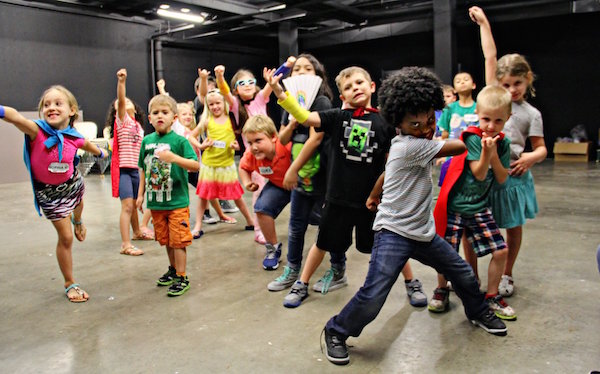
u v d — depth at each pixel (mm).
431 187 1810
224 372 1755
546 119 10211
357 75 2184
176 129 4211
